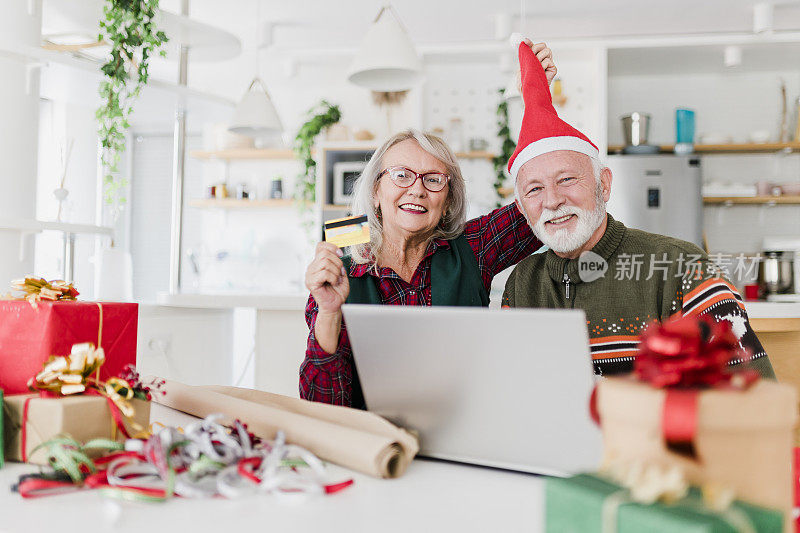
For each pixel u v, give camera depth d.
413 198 1.32
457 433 0.75
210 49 3.02
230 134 5.20
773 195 4.38
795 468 0.64
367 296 1.32
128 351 0.89
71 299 0.92
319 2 3.96
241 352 5.22
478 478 0.70
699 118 4.71
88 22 2.63
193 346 2.62
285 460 0.67
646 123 4.39
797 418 0.46
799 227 4.53
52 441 0.66
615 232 1.31
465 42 4.58
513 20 4.18
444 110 4.84
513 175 1.37
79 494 0.62
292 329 2.55
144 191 5.83
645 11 4.03
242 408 0.83
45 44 2.61
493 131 4.78
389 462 0.71
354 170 4.62
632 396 0.47
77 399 0.72
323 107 5.20
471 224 1.51
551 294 1.31
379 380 0.78
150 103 2.87
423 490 0.65
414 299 1.35
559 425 0.68
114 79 2.38
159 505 0.59
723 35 4.26
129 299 2.53
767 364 1.13
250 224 5.39
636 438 0.48
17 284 0.88
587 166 1.28
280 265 5.32
